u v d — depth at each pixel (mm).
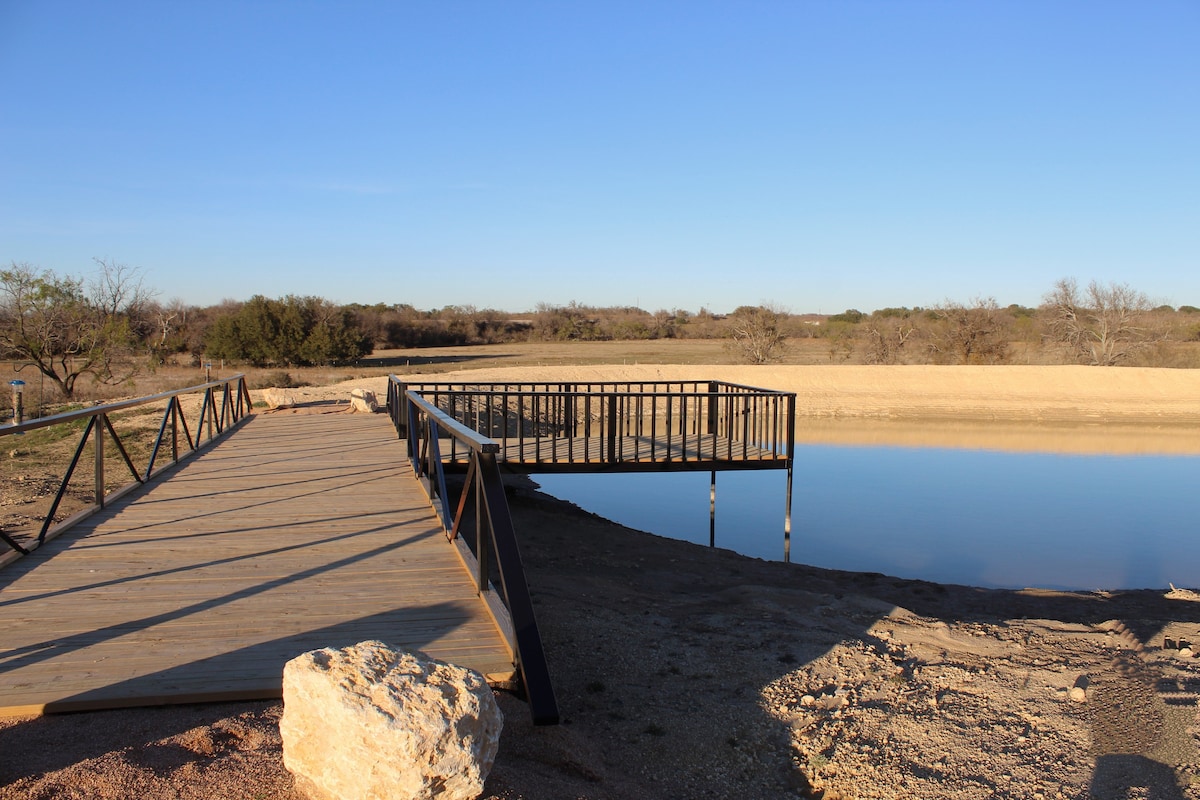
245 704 3389
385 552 5723
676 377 30359
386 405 18359
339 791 2471
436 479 7242
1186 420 26078
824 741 4070
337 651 2762
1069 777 3762
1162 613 7594
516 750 3297
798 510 13336
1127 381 30203
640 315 81250
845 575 8789
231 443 11664
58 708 3262
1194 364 38188
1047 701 4660
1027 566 10133
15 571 5195
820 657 5238
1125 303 39469
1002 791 3631
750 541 11258
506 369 30734
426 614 4438
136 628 4176
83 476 10766
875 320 43562
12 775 2727
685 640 5520
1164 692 4805
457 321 64062
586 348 56781
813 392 29016
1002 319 40562
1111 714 4465
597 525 10664
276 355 38781
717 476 16766
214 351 38875
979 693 4773
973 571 9891
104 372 25391
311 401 19703
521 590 3789
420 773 2430
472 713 2576
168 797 2635
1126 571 9953
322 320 40562
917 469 17219
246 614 4406
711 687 4699
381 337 56781
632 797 3330
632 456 10859
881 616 6418
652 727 4121
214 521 6656
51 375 23828
